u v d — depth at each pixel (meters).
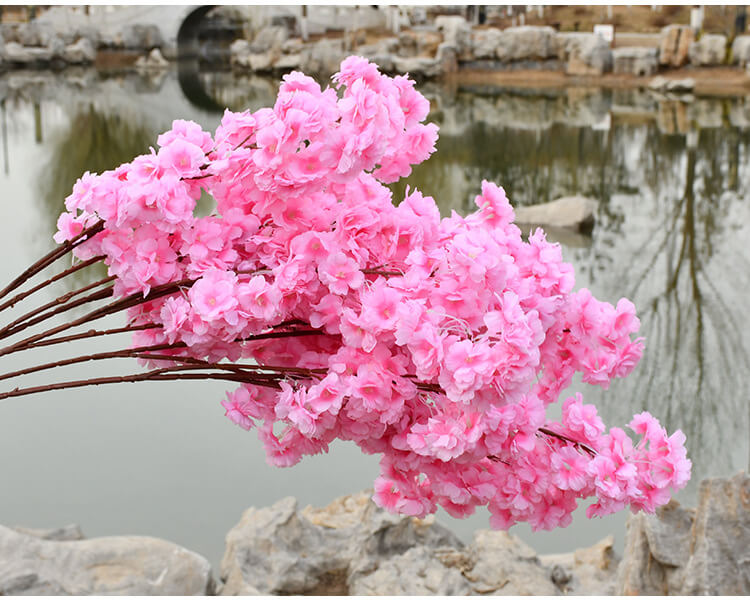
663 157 10.72
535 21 18.22
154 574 2.58
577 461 1.25
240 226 1.26
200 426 4.43
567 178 9.90
